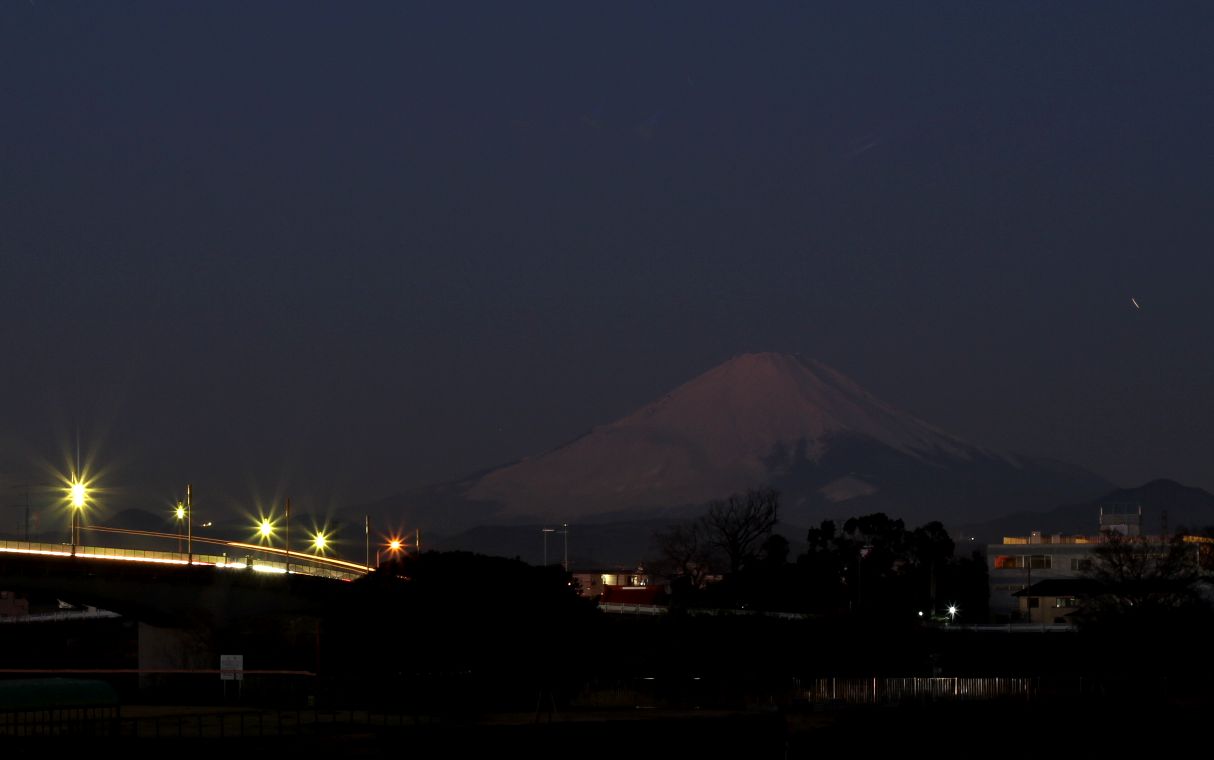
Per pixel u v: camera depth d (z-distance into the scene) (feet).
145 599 559.79
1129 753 414.00
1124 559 633.61
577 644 502.38
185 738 342.23
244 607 574.56
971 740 428.97
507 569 522.47
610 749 363.76
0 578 515.09
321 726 367.66
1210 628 556.10
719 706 451.94
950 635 598.75
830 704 458.91
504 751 353.10
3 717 338.13
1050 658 566.77
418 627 497.87
